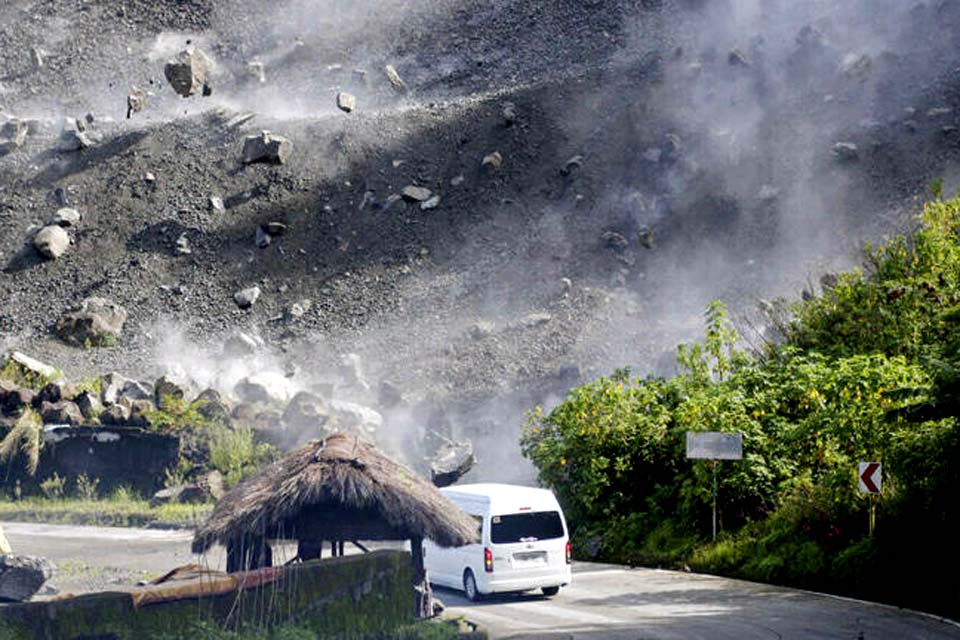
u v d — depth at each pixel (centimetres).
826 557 2055
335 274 5809
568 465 2795
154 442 3641
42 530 3058
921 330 2569
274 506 1378
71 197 6612
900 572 1886
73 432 3697
